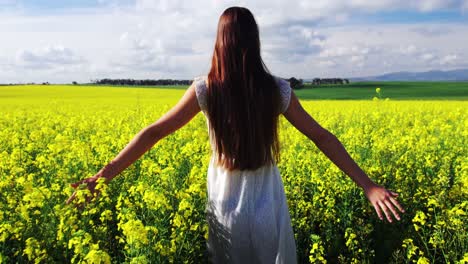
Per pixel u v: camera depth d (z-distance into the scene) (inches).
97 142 324.8
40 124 522.0
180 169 230.1
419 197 221.0
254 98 96.7
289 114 104.3
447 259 167.3
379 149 295.3
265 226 104.7
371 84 2591.0
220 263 111.5
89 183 113.7
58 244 138.5
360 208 207.2
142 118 544.1
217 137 100.7
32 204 150.4
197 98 101.0
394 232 199.6
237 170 103.6
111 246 165.8
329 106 925.8
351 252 191.3
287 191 219.1
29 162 253.1
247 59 96.8
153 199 155.3
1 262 124.1
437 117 605.6
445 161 266.5
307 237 194.9
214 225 109.9
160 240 143.3
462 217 176.6
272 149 105.2
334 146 106.0
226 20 98.2
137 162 243.6
